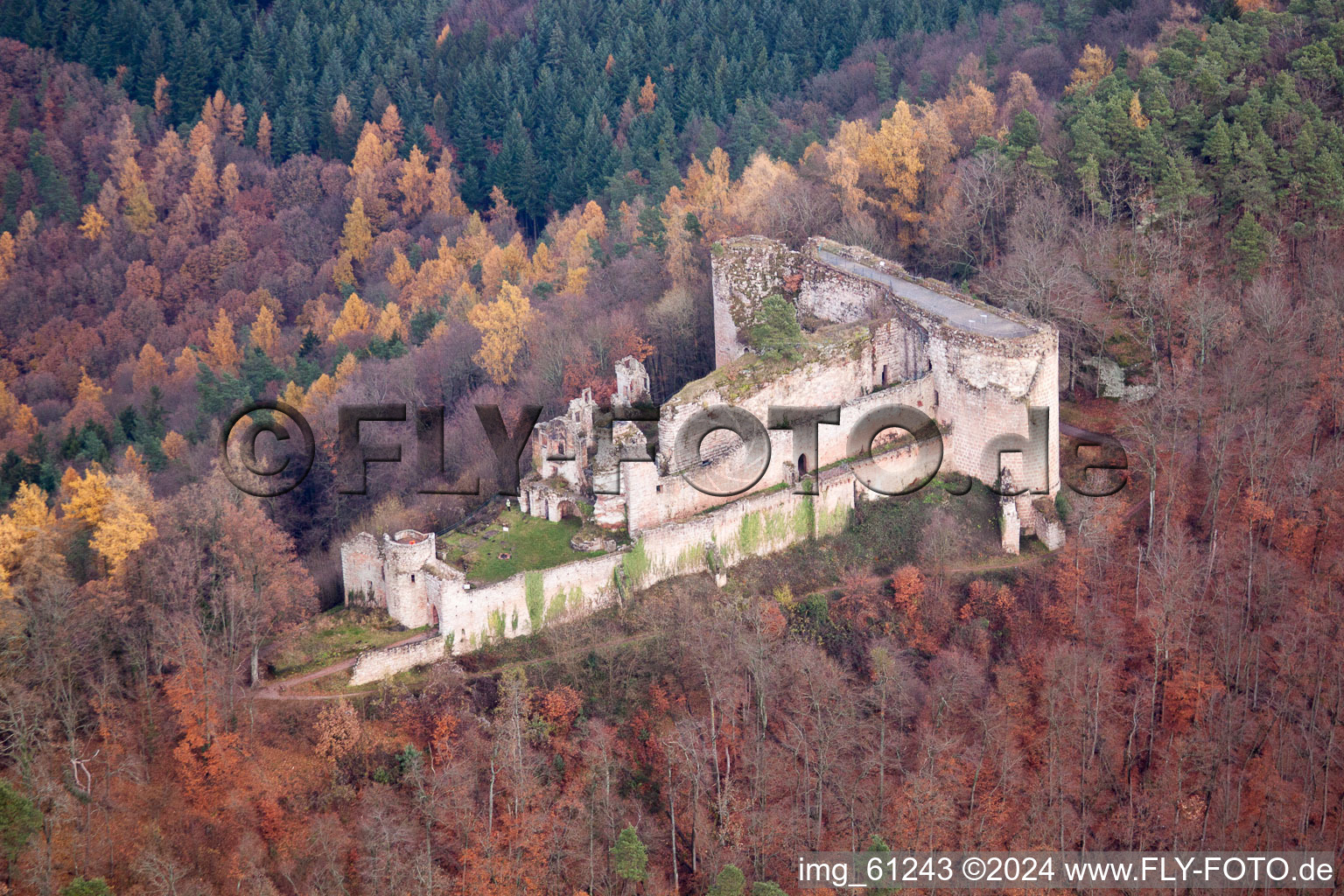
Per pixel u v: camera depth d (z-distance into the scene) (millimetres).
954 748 159125
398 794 150500
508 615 164250
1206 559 179250
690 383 178125
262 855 144375
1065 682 163875
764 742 157875
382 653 158250
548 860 147250
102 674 154375
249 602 158000
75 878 137125
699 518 174375
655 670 164250
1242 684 169500
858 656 170750
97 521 167500
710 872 150875
